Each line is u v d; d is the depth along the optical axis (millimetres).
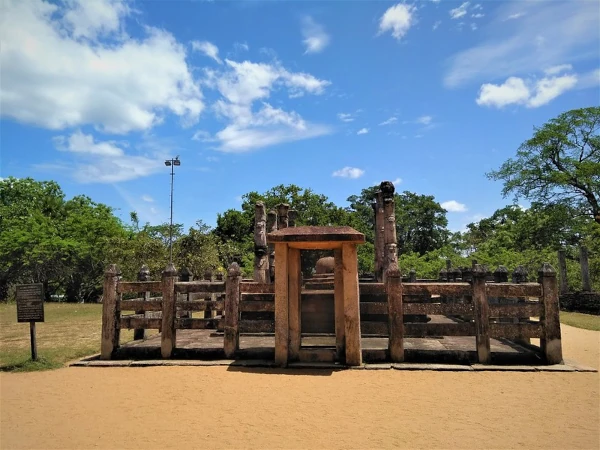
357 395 6852
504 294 9000
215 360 9273
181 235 30312
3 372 8695
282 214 19641
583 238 30375
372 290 9422
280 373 8250
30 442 5168
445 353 8883
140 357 9633
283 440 5117
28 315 9531
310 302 12078
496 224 53469
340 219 40281
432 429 5434
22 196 42656
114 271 9922
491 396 6781
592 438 5152
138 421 5812
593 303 21328
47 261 31422
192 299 14734
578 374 8109
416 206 52375
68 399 6832
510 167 34469
